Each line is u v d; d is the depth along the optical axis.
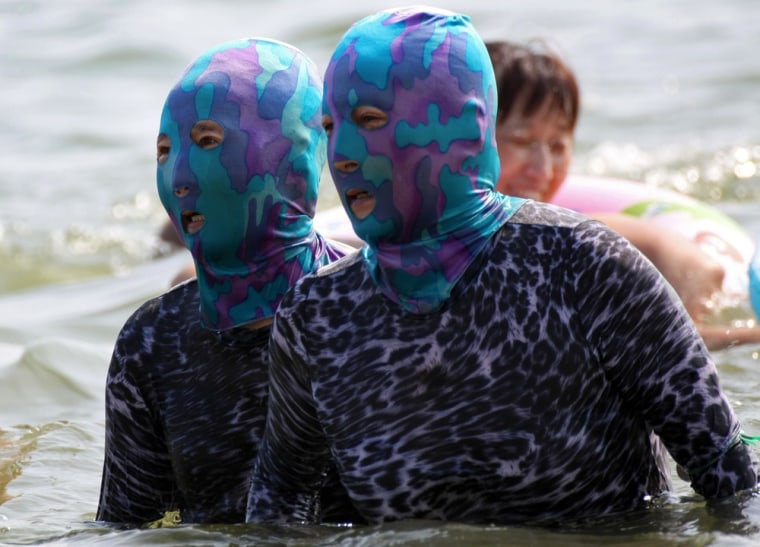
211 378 10.55
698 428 9.26
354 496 9.48
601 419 9.29
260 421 10.51
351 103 8.97
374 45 8.99
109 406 10.83
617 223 20.12
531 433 9.12
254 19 49.81
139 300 24.23
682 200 22.56
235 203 10.05
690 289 19.11
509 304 9.11
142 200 34.12
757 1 47.09
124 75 45.78
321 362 9.40
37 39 50.25
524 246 9.20
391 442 9.29
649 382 9.20
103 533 10.68
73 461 14.95
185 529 10.16
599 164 32.12
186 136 10.08
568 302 9.12
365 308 9.34
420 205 8.98
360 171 9.01
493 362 9.11
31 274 28.94
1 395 18.08
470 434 9.17
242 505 10.62
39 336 21.98
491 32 45.91
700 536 9.15
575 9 48.34
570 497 9.38
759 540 9.04
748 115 34.88
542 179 17.81
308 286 9.52
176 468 10.70
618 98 37.44
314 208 10.60
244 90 10.09
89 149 38.62
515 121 17.75
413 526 9.29
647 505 9.73
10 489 13.79
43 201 34.06
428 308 9.06
